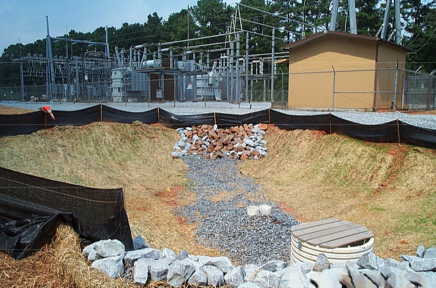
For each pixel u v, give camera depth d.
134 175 14.26
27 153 12.82
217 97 42.69
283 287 4.61
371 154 12.57
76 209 6.19
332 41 20.81
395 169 11.47
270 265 5.40
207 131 18.83
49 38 42.50
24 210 5.96
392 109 19.94
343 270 4.93
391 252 7.31
